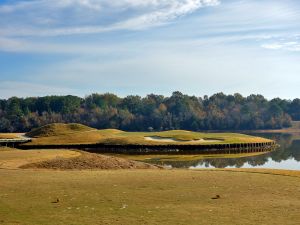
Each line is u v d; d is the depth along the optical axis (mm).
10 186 26266
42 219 17656
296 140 136375
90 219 17672
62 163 43625
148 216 18250
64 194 23578
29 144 101875
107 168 43469
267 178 30609
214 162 69062
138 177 30953
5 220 17438
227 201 21828
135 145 95250
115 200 21906
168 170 37781
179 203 21219
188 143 96312
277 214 18703
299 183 28125
